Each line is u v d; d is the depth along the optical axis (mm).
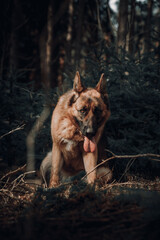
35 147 6168
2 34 10781
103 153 5043
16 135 6395
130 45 8633
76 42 13516
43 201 3107
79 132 4293
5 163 6477
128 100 6078
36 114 6570
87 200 2926
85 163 4438
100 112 4312
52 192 3461
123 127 6289
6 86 6668
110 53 6684
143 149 5664
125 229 2303
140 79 6234
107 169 5031
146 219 2441
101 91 4520
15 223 2594
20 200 3199
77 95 4328
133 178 5105
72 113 4273
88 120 4133
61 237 2211
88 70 7168
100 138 4977
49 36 11539
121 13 8477
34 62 15352
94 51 6879
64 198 3162
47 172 4895
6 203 3338
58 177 4457
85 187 3438
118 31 8539
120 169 5504
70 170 4926
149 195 3166
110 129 6391
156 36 6742
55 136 4387
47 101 6398
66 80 7008
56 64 16406
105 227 2340
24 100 6613
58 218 2508
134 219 2420
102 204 2809
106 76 6648
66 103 4367
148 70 6281
